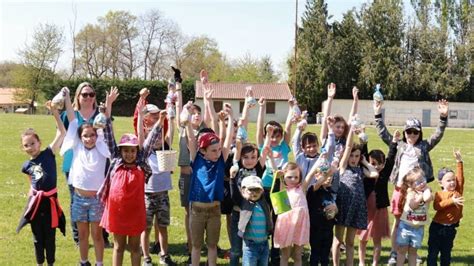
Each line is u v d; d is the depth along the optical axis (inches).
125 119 1814.7
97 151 258.4
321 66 2281.0
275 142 286.7
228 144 268.7
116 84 2356.1
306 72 2293.3
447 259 269.4
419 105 2225.6
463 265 301.0
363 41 2317.9
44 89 2456.9
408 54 2348.7
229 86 2393.0
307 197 263.9
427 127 2134.6
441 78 2258.9
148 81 2373.3
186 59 3137.3
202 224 253.8
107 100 278.1
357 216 268.8
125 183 239.5
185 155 285.1
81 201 256.5
